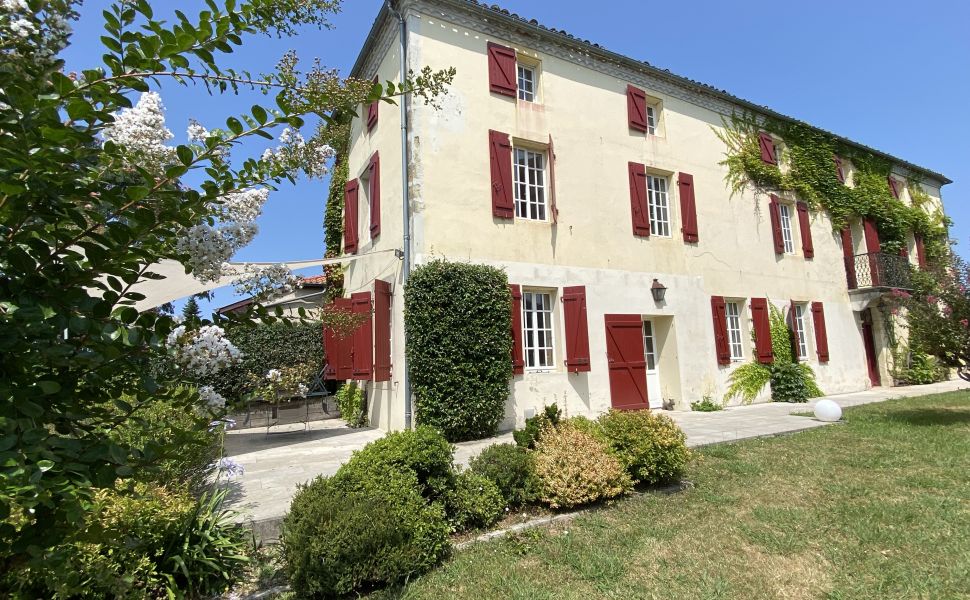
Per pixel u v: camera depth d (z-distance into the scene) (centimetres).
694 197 1148
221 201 194
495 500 428
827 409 852
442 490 406
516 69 943
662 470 499
